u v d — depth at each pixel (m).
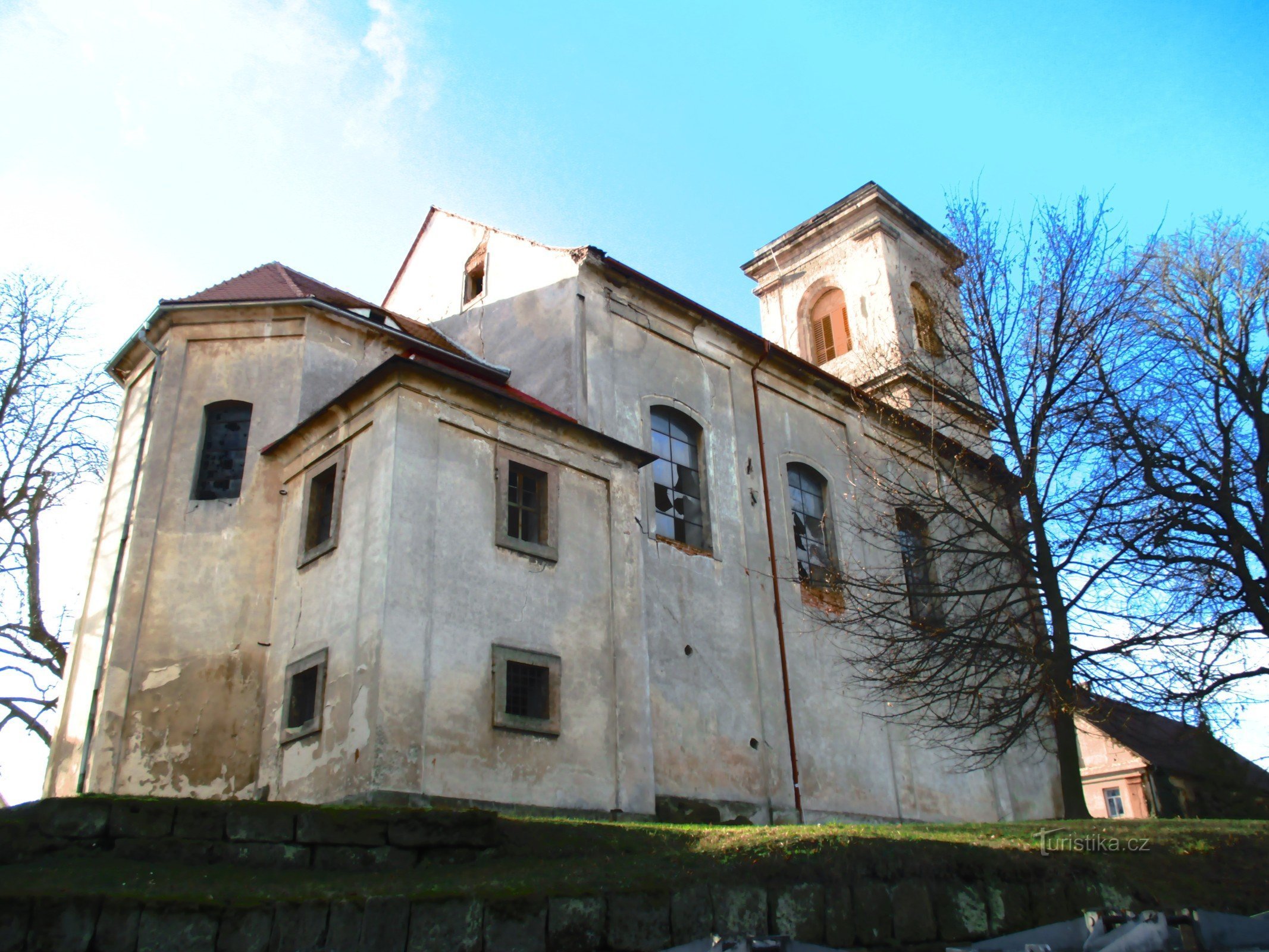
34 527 18.64
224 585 13.65
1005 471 16.62
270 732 12.45
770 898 6.84
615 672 13.22
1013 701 14.83
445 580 11.84
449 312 19.56
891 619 16.20
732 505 17.27
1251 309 16.58
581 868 7.43
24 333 18.97
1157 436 15.44
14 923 5.74
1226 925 6.48
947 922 7.12
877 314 25.64
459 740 11.23
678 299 17.67
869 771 17.27
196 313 15.30
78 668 14.22
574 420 14.23
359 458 12.65
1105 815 29.53
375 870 7.59
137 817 7.39
